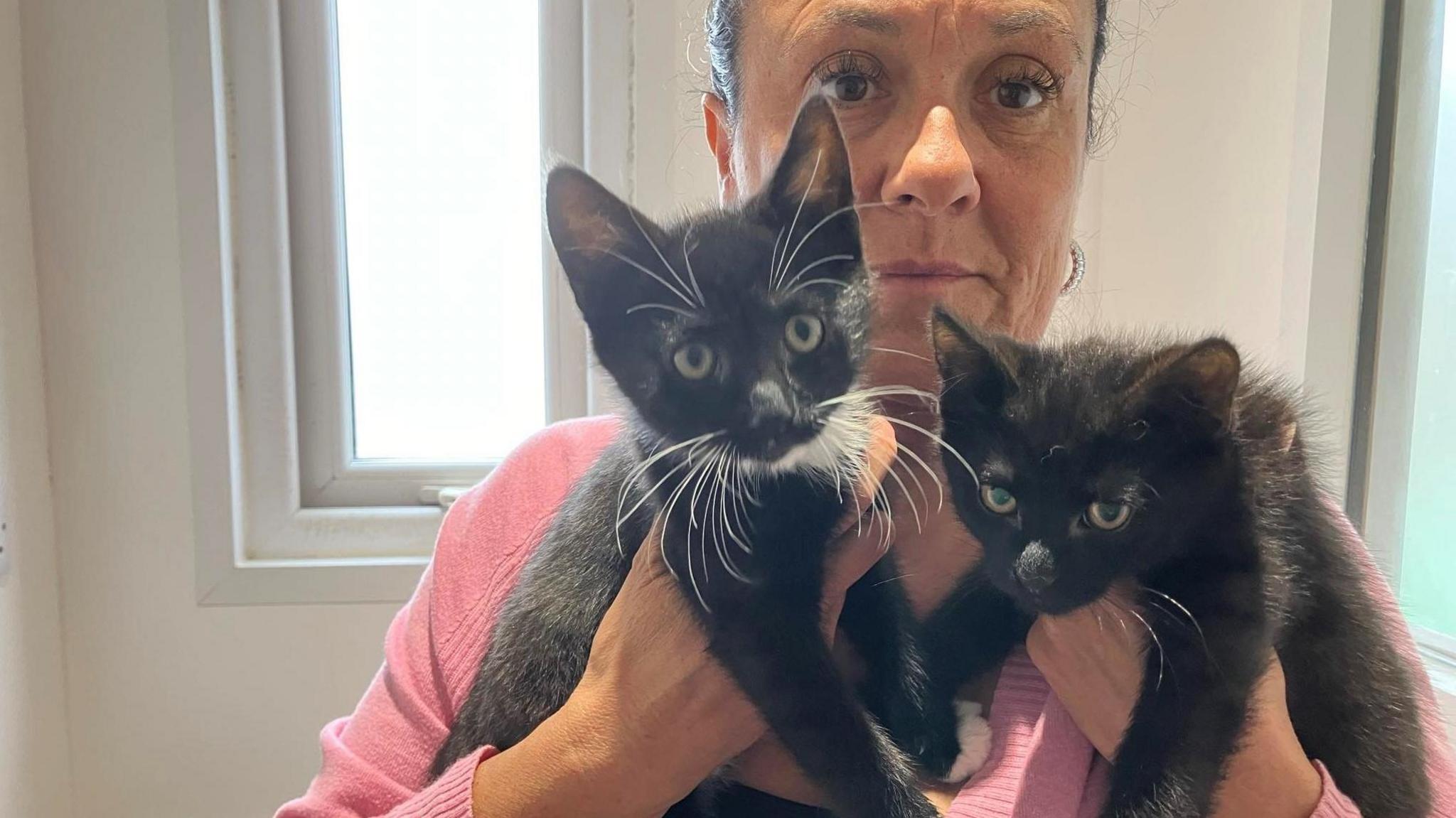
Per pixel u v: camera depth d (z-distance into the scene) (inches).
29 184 22.8
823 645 11.8
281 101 24.8
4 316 21.8
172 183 23.3
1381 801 11.7
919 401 13.8
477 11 26.1
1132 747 10.8
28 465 22.7
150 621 24.4
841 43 13.1
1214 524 11.2
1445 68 20.7
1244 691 10.7
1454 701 18.6
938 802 12.0
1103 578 11.3
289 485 25.7
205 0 23.0
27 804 22.6
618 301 12.2
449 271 27.4
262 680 25.0
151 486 24.0
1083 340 12.9
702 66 22.4
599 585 13.6
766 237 12.1
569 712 11.9
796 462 11.8
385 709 15.7
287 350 25.4
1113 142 23.9
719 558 11.7
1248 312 23.5
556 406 26.9
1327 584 12.2
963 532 13.2
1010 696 12.4
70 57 22.6
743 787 12.8
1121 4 25.5
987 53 13.1
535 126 26.6
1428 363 21.4
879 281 13.5
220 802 25.2
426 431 27.9
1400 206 21.4
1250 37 23.2
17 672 22.1
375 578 25.0
